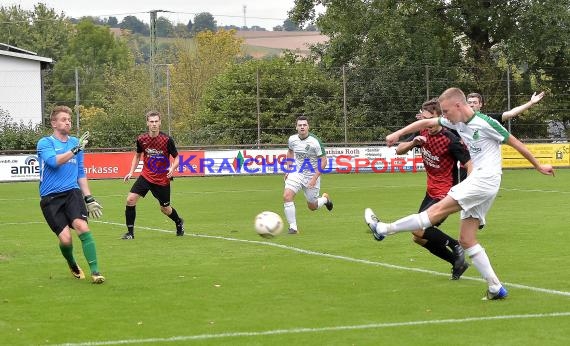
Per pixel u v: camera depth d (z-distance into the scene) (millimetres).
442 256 10547
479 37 45219
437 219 9023
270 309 8859
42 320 8477
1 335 7844
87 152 37219
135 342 7500
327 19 44719
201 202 24609
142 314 8695
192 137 38469
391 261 12141
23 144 38375
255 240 15117
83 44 88688
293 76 39938
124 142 38438
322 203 17641
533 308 8656
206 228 17469
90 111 46406
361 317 8398
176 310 8883
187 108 53312
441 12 44938
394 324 8047
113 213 21656
